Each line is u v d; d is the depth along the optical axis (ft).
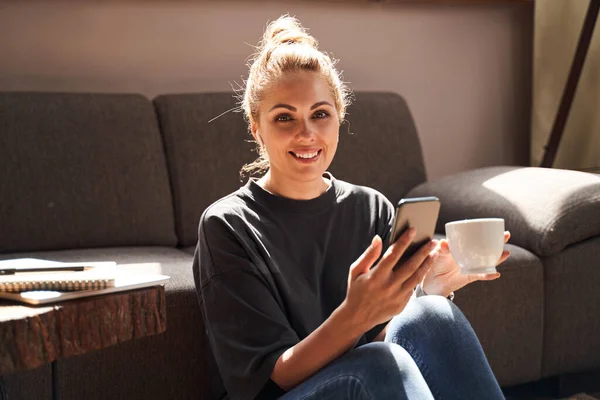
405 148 8.69
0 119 7.12
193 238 7.62
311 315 4.42
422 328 3.97
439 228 7.97
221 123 7.92
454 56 10.18
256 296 4.15
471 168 10.43
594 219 6.89
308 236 4.55
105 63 8.47
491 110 10.46
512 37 10.47
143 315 3.50
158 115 7.94
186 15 8.75
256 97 4.54
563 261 6.85
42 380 5.15
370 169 8.41
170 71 8.74
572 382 7.16
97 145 7.37
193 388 5.63
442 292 4.36
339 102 4.70
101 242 7.21
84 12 8.35
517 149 10.67
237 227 4.33
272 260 4.33
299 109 4.37
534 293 6.74
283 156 4.43
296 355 3.80
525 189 7.32
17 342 3.05
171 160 7.73
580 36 9.37
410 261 3.60
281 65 4.44
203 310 4.50
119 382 5.38
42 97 7.41
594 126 10.03
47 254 6.73
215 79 8.93
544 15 10.07
